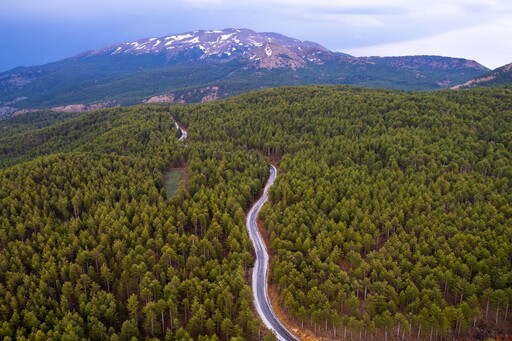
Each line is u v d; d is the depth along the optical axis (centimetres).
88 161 13838
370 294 8606
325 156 13950
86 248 9519
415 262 9338
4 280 9006
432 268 8875
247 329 8206
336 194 11500
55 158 14000
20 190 11656
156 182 13250
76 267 8994
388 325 7794
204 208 11206
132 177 13038
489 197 10881
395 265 8769
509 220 9788
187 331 8112
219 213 11019
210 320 7962
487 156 12988
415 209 10519
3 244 10050
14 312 7988
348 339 8081
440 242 9419
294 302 8244
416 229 9944
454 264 8644
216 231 10494
